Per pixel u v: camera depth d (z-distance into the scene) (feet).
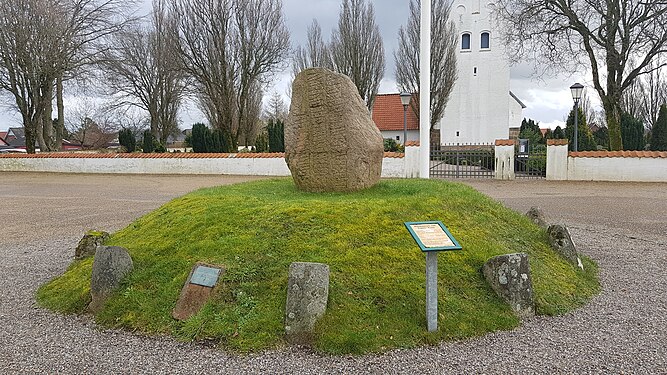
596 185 59.31
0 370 12.99
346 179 25.73
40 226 35.96
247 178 72.64
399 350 13.67
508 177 66.64
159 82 142.31
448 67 127.95
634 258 24.38
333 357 13.32
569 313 16.56
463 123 136.77
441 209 21.29
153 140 114.21
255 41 112.16
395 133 142.10
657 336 14.64
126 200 49.55
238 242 18.28
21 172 86.48
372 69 131.13
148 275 17.48
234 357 13.44
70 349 14.23
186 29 107.96
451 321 14.98
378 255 17.60
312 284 14.60
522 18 78.02
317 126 26.12
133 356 13.69
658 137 94.43
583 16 74.43
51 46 87.86
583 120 101.91
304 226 19.20
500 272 16.55
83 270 20.01
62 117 109.40
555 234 21.99
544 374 12.35
